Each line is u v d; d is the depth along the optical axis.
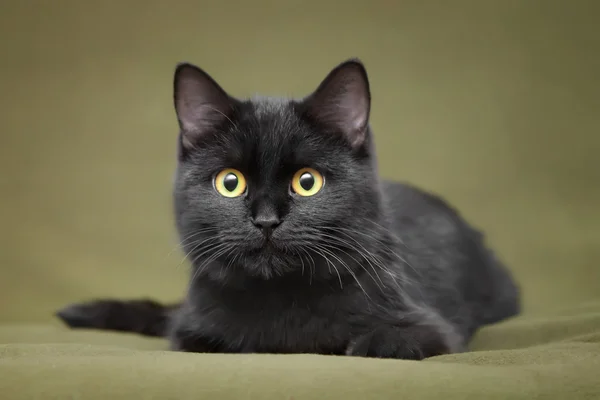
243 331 0.51
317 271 0.50
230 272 0.50
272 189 0.49
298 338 0.51
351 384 0.40
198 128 0.52
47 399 0.39
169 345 0.55
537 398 0.39
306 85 0.91
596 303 0.65
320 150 0.51
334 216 0.50
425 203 0.67
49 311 0.80
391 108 0.90
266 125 0.51
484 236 0.73
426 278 0.60
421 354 0.48
